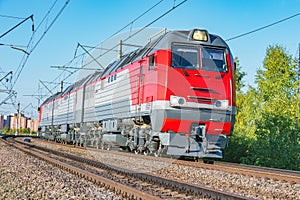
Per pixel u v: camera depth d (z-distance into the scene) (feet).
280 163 54.19
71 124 93.61
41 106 151.23
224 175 38.91
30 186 32.45
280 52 110.22
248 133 74.69
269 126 57.93
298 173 41.70
